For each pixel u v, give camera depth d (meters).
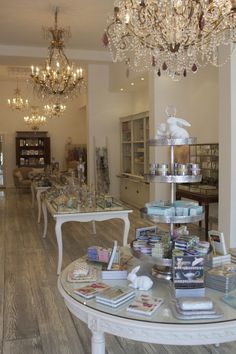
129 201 9.78
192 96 7.34
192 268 1.93
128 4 4.13
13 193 12.26
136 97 10.23
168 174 2.38
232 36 4.30
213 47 4.79
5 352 2.70
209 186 6.31
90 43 8.29
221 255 2.29
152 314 1.74
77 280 2.17
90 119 10.19
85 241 5.98
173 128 2.37
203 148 6.74
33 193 9.52
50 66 6.73
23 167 13.48
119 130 10.38
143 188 8.74
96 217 4.37
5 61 8.94
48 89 6.98
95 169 10.29
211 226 6.53
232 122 4.44
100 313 1.77
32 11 6.21
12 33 7.45
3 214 8.46
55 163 11.89
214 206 6.45
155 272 2.26
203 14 3.94
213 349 2.72
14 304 3.51
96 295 1.91
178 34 4.36
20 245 5.73
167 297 1.96
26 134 13.68
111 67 9.99
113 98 10.31
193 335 1.63
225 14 4.00
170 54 5.02
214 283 2.02
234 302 1.83
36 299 3.62
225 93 4.51
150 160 7.53
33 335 2.94
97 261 2.51
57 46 6.53
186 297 1.83
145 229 2.55
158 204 2.42
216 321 1.67
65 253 5.26
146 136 8.66
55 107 9.23
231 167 4.47
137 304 1.82
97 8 6.08
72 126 14.26
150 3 4.06
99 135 10.29
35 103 13.82
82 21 6.75
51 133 14.09
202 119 7.03
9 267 4.63
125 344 2.80
